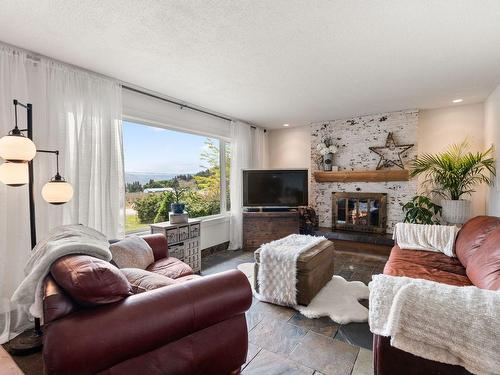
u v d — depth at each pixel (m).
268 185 4.86
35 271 1.24
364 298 2.62
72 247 1.31
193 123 4.09
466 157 3.67
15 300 1.25
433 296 1.10
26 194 2.24
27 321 2.17
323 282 2.82
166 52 2.37
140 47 2.28
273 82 3.11
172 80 3.03
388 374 1.15
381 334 1.13
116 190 2.89
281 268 2.52
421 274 2.10
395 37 2.14
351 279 3.19
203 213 4.50
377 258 4.07
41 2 1.69
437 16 1.87
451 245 2.61
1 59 2.12
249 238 4.68
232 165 4.79
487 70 2.81
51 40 2.15
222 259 4.12
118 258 2.12
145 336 1.15
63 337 0.99
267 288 2.58
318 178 5.25
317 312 2.33
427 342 1.06
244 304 1.52
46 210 2.34
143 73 2.83
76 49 2.31
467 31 2.06
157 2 1.70
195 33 2.07
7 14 1.81
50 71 2.41
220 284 1.46
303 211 5.09
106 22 1.92
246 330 1.60
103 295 1.13
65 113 2.48
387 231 4.71
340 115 4.73
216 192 4.77
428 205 3.99
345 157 5.01
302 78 2.99
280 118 4.93
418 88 3.36
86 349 1.00
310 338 2.00
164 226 3.08
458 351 1.01
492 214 3.57
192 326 1.31
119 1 1.69
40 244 1.63
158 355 1.24
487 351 0.97
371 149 4.71
